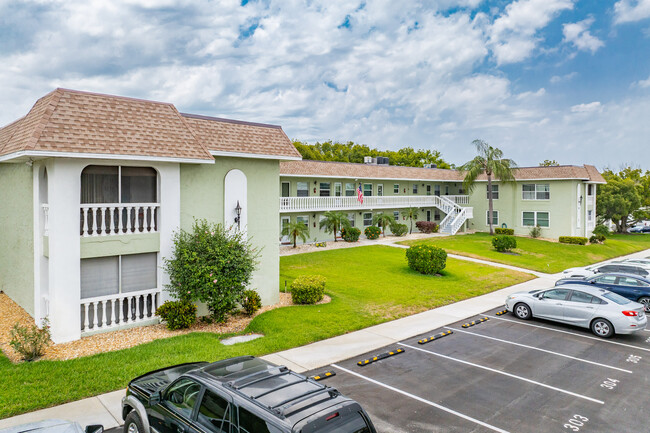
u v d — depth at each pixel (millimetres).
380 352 12406
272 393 5734
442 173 47594
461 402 9312
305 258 27078
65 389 9203
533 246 36531
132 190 13391
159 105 14445
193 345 11836
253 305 15117
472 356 12234
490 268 26875
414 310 17078
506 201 44312
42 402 8664
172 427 6363
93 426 6020
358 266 25188
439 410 8922
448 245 35000
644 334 14734
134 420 7141
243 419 5430
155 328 13289
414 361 11758
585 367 11492
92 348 11508
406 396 9562
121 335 12562
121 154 11961
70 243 11836
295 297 16922
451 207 43375
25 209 14562
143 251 13234
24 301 15062
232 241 14055
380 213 39594
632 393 9883
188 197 14359
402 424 8305
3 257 17828
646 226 59750
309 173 33062
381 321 15445
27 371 9898
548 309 15656
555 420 8578
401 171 43281
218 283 13422
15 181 15680
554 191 40875
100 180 12883
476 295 20266
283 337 13102
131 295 13062
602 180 43281
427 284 21391
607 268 22062
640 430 8234
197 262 13195
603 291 15133
